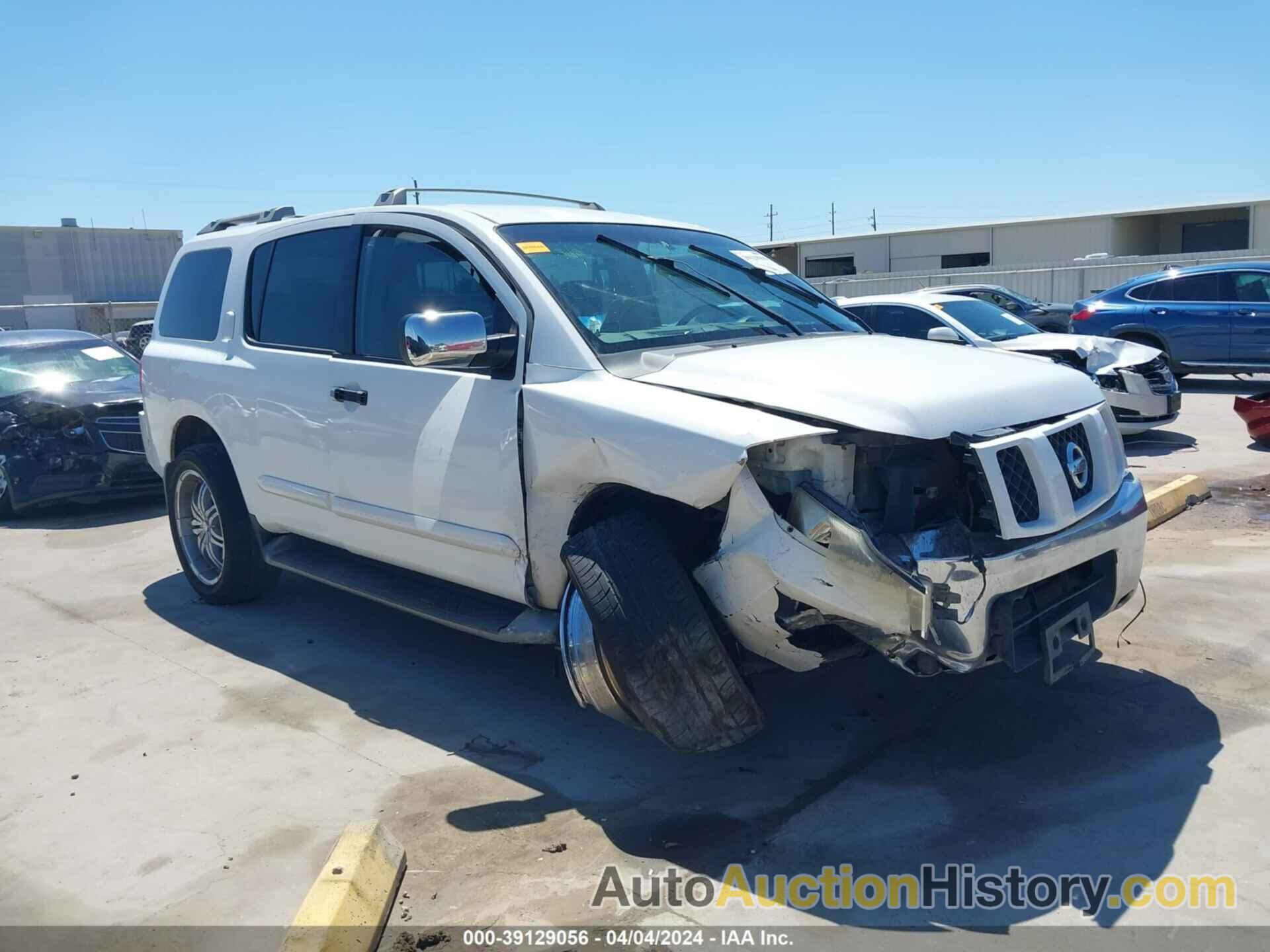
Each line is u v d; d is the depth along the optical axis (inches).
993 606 130.8
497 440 156.8
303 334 199.9
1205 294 561.6
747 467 129.8
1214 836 130.6
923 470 130.6
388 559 182.7
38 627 232.2
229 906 125.3
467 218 172.9
